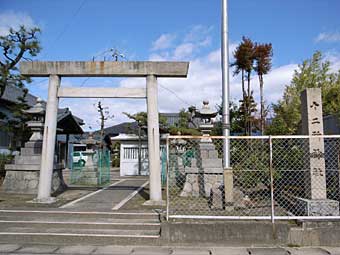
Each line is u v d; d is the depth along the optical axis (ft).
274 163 32.99
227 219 23.17
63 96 33.01
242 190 32.71
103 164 58.90
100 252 20.40
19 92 75.87
